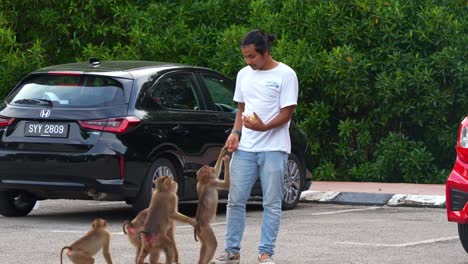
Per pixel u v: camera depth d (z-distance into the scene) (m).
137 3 20.66
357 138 19.39
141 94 13.27
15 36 19.84
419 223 13.52
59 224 13.45
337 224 13.40
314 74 19.00
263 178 9.96
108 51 19.94
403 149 18.92
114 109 13.02
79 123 12.98
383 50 19.03
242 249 11.21
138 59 19.73
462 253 10.93
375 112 19.31
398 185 18.36
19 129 13.28
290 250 11.06
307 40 19.69
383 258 10.55
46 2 20.38
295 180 15.39
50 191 13.23
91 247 9.54
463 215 10.12
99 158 12.82
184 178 13.71
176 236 12.26
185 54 20.02
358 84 18.92
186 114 13.85
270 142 9.94
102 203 16.42
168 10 20.17
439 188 17.78
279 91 9.90
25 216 14.44
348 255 10.73
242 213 10.07
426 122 19.45
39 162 13.08
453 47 18.89
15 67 19.77
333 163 20.03
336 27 19.30
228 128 14.47
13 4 20.47
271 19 19.73
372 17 19.05
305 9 19.73
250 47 9.84
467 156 10.20
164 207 9.23
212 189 9.62
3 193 14.03
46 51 20.84
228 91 14.91
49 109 13.18
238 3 20.45
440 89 19.00
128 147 12.91
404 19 19.12
